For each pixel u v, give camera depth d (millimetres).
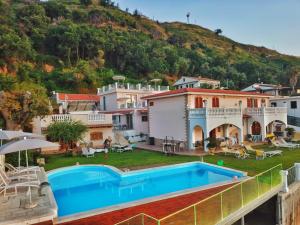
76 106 50906
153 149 29312
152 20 195875
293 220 14156
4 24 71188
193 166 20297
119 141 33656
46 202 11039
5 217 9531
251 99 37062
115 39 89688
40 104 24516
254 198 11984
